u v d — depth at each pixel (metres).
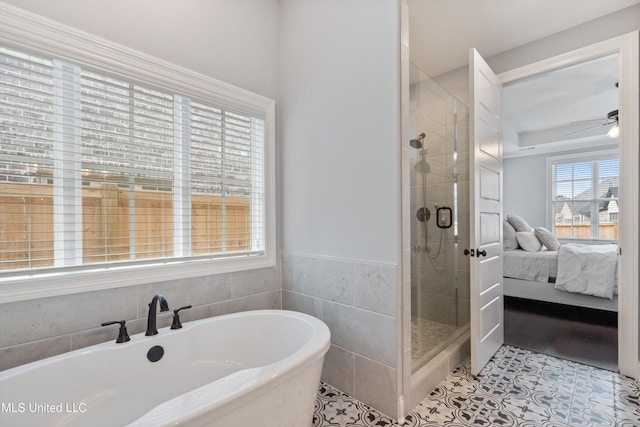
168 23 1.68
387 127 1.59
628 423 1.52
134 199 1.60
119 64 1.50
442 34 2.30
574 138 4.89
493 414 1.60
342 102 1.80
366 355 1.67
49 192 1.36
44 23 1.29
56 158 1.37
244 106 2.04
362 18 1.70
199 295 1.79
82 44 1.39
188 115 1.80
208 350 1.64
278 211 2.22
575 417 1.57
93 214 1.47
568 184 5.60
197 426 0.88
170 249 1.74
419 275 2.02
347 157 1.78
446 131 2.37
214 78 1.87
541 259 3.72
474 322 2.00
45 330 1.30
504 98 3.72
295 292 2.10
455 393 1.80
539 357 2.28
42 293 1.29
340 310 1.81
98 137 1.49
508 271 3.93
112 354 1.33
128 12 1.54
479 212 2.07
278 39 2.25
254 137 2.14
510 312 3.39
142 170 1.63
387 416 1.58
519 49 2.45
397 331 1.55
